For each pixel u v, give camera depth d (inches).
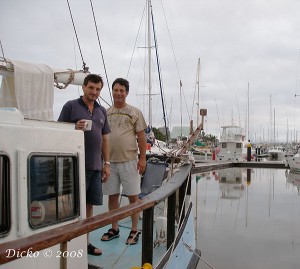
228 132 1525.6
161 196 122.5
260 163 1358.3
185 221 199.5
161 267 129.8
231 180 1014.4
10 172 81.6
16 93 137.9
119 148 170.6
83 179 108.7
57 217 96.9
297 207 604.1
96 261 144.8
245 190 829.2
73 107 137.4
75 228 70.6
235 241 380.2
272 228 446.9
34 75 144.3
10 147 81.7
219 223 469.7
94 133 137.6
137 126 174.4
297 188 861.2
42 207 91.6
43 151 92.1
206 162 1341.0
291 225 462.9
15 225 82.4
